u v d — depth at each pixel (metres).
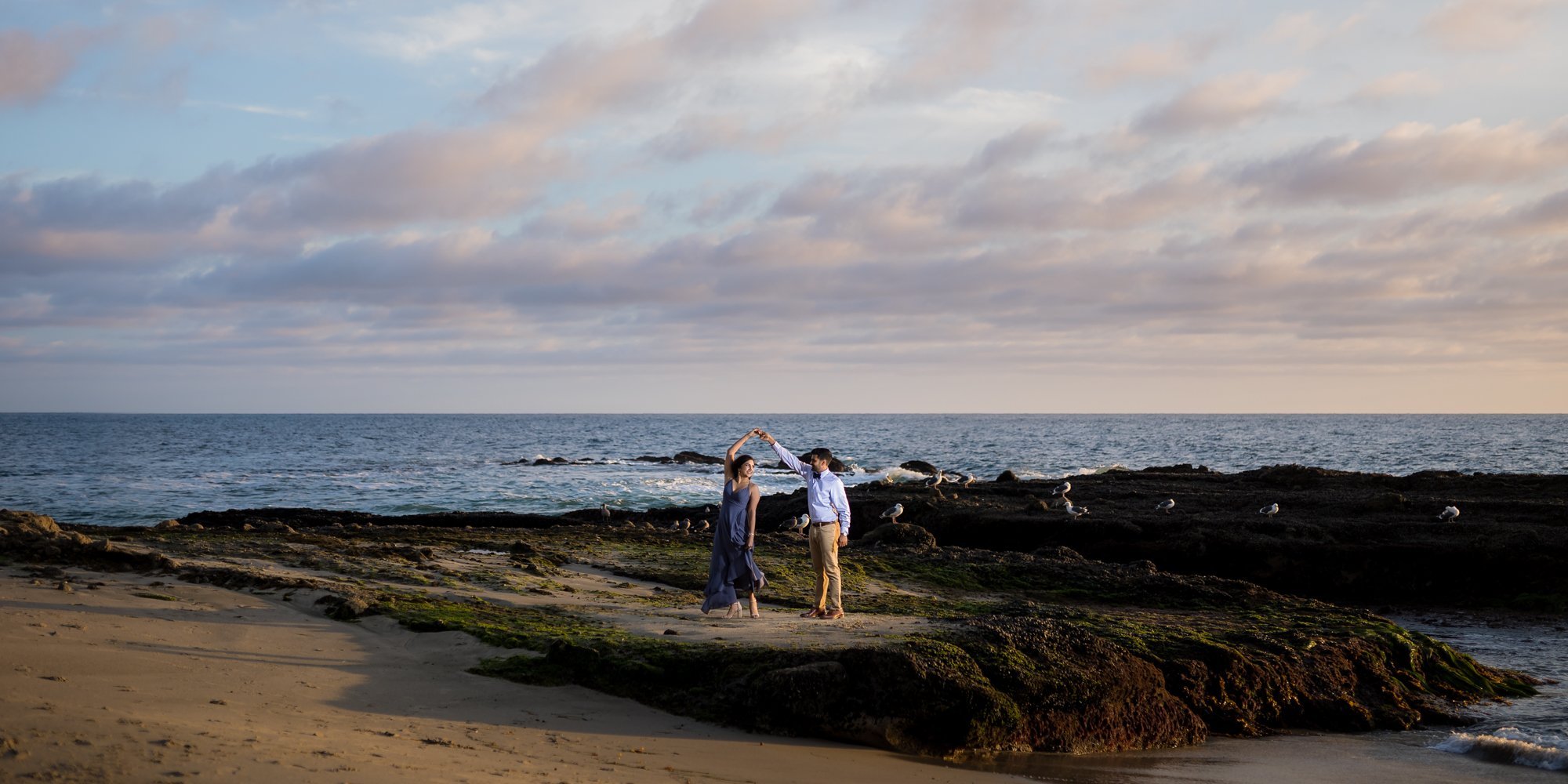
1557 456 69.12
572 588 13.08
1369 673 10.57
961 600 13.77
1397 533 20.80
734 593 10.74
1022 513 24.31
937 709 7.62
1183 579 15.05
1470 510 22.84
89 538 12.42
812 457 11.05
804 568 15.67
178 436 119.69
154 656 7.65
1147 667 8.79
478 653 8.70
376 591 11.14
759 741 7.35
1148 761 7.97
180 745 5.17
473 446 98.25
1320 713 9.62
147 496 40.19
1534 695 11.16
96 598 9.81
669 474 56.59
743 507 10.76
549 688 7.99
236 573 11.55
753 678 7.84
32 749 4.82
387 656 8.61
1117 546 21.88
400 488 44.66
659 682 8.12
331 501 39.22
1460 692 10.83
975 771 7.26
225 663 7.73
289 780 4.84
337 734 6.01
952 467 62.97
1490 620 17.20
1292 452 77.94
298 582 11.12
